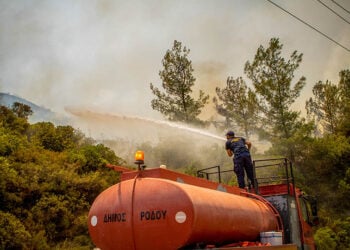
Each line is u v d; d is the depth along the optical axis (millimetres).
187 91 38031
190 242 5594
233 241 6668
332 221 26469
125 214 5891
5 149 21297
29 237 16578
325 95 42469
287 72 32844
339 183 29016
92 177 22250
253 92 34000
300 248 9055
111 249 5973
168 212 5633
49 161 22594
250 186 9844
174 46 38344
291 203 9094
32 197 19781
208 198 6094
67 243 18609
